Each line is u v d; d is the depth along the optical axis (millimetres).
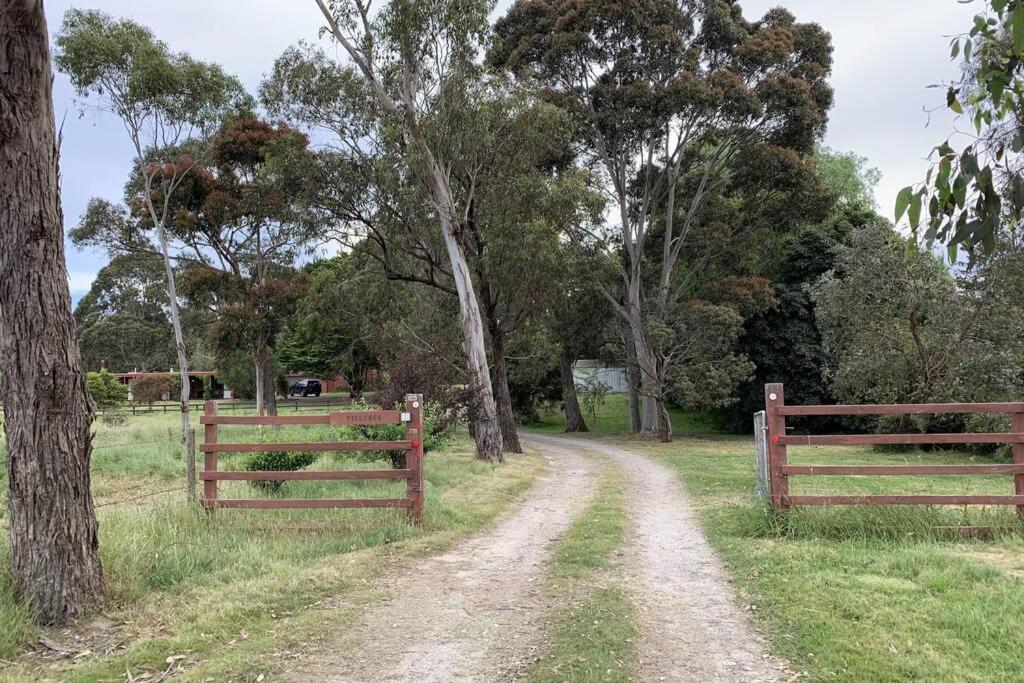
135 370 74438
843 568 6426
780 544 7496
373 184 19969
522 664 4523
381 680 4305
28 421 5191
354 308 30922
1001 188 3350
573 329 33500
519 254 19094
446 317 25594
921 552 6746
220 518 8242
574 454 23875
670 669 4406
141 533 6855
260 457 11203
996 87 3051
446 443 17656
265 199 26969
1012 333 19109
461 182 20328
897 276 21516
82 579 5285
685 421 41188
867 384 23469
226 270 31672
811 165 30234
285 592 5977
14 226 5145
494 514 10500
